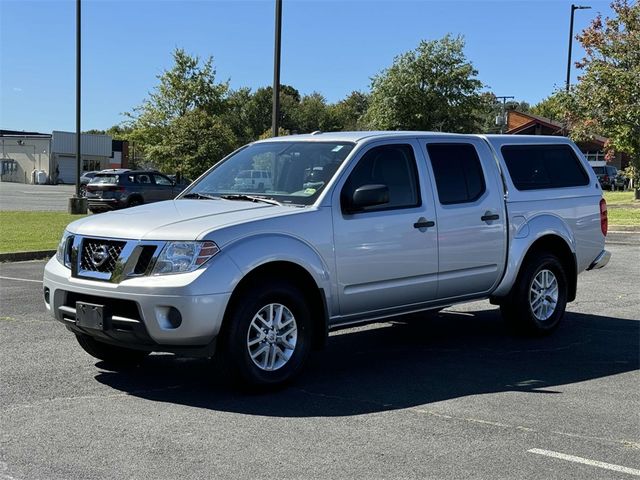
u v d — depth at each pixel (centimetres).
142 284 549
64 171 7406
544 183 822
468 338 812
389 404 562
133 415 529
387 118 4059
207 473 422
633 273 1334
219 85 4359
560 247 834
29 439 477
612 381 637
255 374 577
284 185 667
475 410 548
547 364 696
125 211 638
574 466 439
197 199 681
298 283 620
